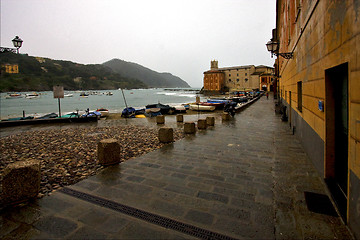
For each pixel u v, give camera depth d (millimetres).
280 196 3922
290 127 11242
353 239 2656
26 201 3914
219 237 2881
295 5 7188
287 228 3006
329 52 3645
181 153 7027
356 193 2570
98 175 5203
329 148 4074
